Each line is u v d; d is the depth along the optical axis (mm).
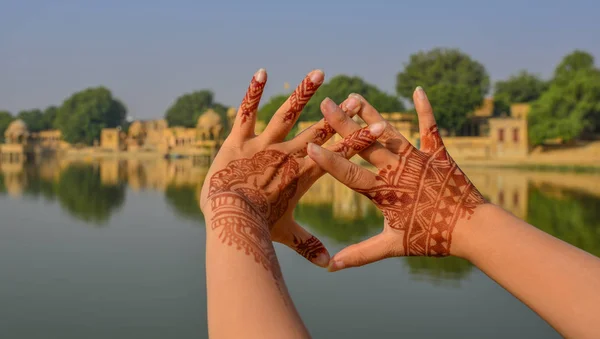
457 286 7066
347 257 1145
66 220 14500
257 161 1256
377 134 1131
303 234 1297
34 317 6180
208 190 1181
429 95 45781
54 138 91438
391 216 1140
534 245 989
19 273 8359
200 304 6656
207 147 61625
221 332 798
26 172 36562
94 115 84688
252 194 1206
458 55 56844
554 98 39062
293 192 1246
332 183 25094
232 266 900
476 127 53156
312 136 1278
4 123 99438
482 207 1096
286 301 862
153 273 8297
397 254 1139
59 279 7969
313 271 7805
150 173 35250
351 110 1186
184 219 14594
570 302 890
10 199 19781
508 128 41625
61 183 27172
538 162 38219
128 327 5820
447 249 1088
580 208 15219
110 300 6859
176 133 71938
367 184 1135
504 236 1022
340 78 51219
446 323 5680
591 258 939
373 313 6012
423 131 1197
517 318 5781
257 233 1002
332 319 5844
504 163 37500
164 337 5547
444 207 1095
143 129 81188
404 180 1135
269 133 1284
